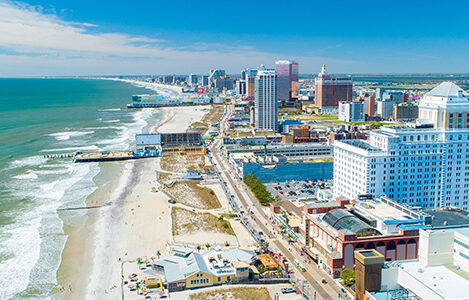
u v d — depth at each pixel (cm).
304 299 14412
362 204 18688
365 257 13600
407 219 16650
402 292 13675
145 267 17125
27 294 15288
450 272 13800
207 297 14488
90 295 15050
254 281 15550
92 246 19350
